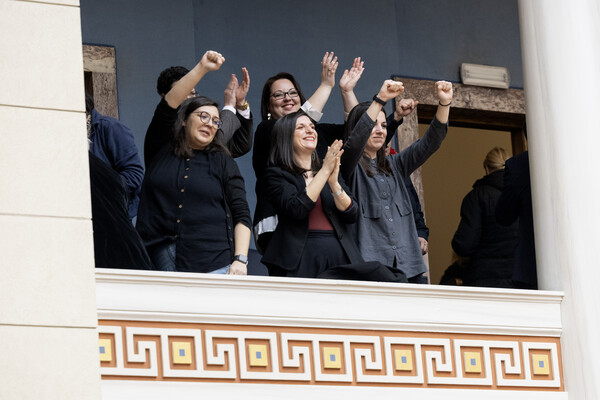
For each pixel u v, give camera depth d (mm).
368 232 12547
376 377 11539
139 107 15859
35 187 10508
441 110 13391
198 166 11961
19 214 10398
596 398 12094
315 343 11406
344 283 11547
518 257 13164
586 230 12406
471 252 14766
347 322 11500
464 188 19703
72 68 10867
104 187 11266
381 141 12875
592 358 12164
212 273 11406
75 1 11031
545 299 12289
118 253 11148
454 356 11867
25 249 10328
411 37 17312
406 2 17406
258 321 11250
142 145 15734
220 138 12180
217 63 12094
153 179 11922
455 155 19766
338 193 11922
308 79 16719
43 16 10883
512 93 17578
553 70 12727
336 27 16984
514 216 13297
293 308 11375
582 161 12523
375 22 17188
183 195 11836
